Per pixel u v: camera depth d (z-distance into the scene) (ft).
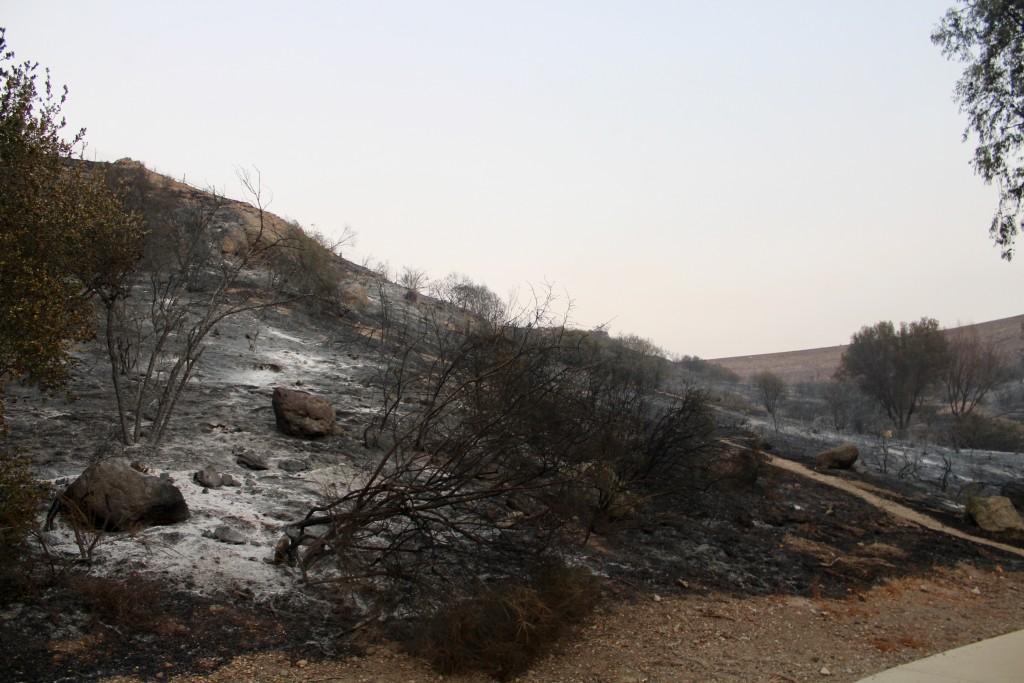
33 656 19.70
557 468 28.66
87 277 28.14
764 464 56.08
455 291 70.74
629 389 44.57
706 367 197.98
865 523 52.06
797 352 430.20
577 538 33.19
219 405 46.98
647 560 37.70
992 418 124.16
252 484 34.32
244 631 23.08
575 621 27.76
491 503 29.01
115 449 35.65
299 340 67.87
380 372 57.67
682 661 26.04
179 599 23.95
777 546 44.11
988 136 55.36
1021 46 53.78
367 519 25.23
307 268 75.72
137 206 50.37
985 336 317.63
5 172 23.36
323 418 43.42
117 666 20.07
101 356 51.34
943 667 27.17
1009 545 52.90
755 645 29.01
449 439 28.22
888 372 134.10
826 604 36.01
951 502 64.39
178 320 46.75
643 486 42.65
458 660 22.66
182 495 30.09
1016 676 25.93
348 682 21.01
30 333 23.02
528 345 30.94
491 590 23.90
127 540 26.27
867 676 26.02
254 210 83.46
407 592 24.86
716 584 36.45
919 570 43.96
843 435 106.52
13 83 23.59
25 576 22.04
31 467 31.37
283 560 27.14
